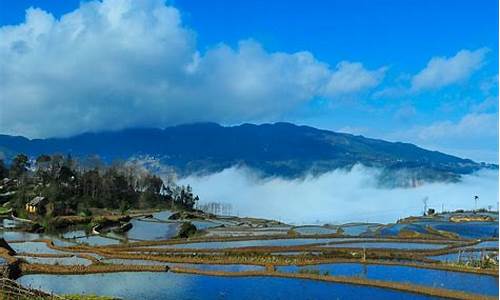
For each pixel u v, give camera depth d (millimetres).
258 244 131125
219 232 165750
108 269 88750
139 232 165875
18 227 163250
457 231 181750
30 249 116375
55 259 102500
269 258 102438
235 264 96750
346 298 72000
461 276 87062
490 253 116875
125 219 197125
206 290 76062
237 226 195000
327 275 84500
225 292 74938
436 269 92562
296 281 82000
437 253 116188
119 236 152125
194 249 116625
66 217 180875
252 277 85250
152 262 99688
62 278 83812
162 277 85062
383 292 75250
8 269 81188
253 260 99188
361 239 142375
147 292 74750
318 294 73875
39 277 84188
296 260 99625
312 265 96312
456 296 71688
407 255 110562
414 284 77438
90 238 144500
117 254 108125
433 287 75625
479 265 96062
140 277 85000
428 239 141625
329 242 135125
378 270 91938
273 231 170250
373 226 199125
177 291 75562
